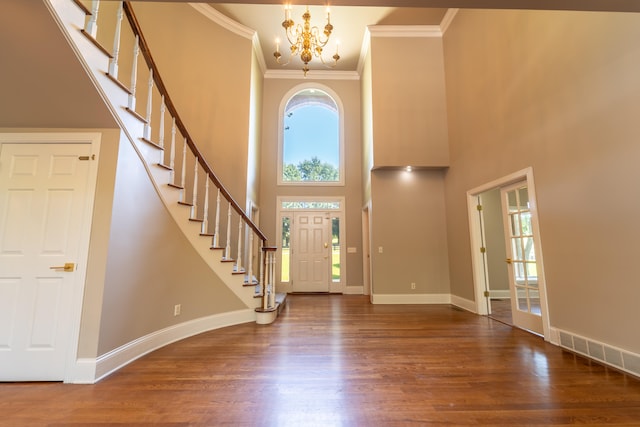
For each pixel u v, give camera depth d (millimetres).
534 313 3314
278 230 6660
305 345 2926
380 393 1953
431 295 5258
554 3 1615
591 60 2463
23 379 2105
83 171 2309
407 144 5234
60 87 2010
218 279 3613
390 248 5344
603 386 2016
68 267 2205
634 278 2148
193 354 2668
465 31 4598
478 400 1859
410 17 5234
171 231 3062
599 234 2404
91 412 1708
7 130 2322
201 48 4941
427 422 1629
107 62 2145
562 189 2764
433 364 2445
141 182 2643
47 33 1688
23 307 2168
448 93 5203
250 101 5492
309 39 3301
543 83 2990
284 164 7000
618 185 2252
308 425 1604
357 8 5070
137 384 2070
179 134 4512
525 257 3439
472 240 4488
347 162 6902
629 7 1633
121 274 2395
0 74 1888
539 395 1911
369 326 3666
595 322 2453
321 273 6617
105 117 2258
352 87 7055
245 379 2156
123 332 2420
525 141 3258
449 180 5223
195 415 1687
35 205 2268
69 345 2135
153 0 1501
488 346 2895
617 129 2258
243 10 5125
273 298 4059
